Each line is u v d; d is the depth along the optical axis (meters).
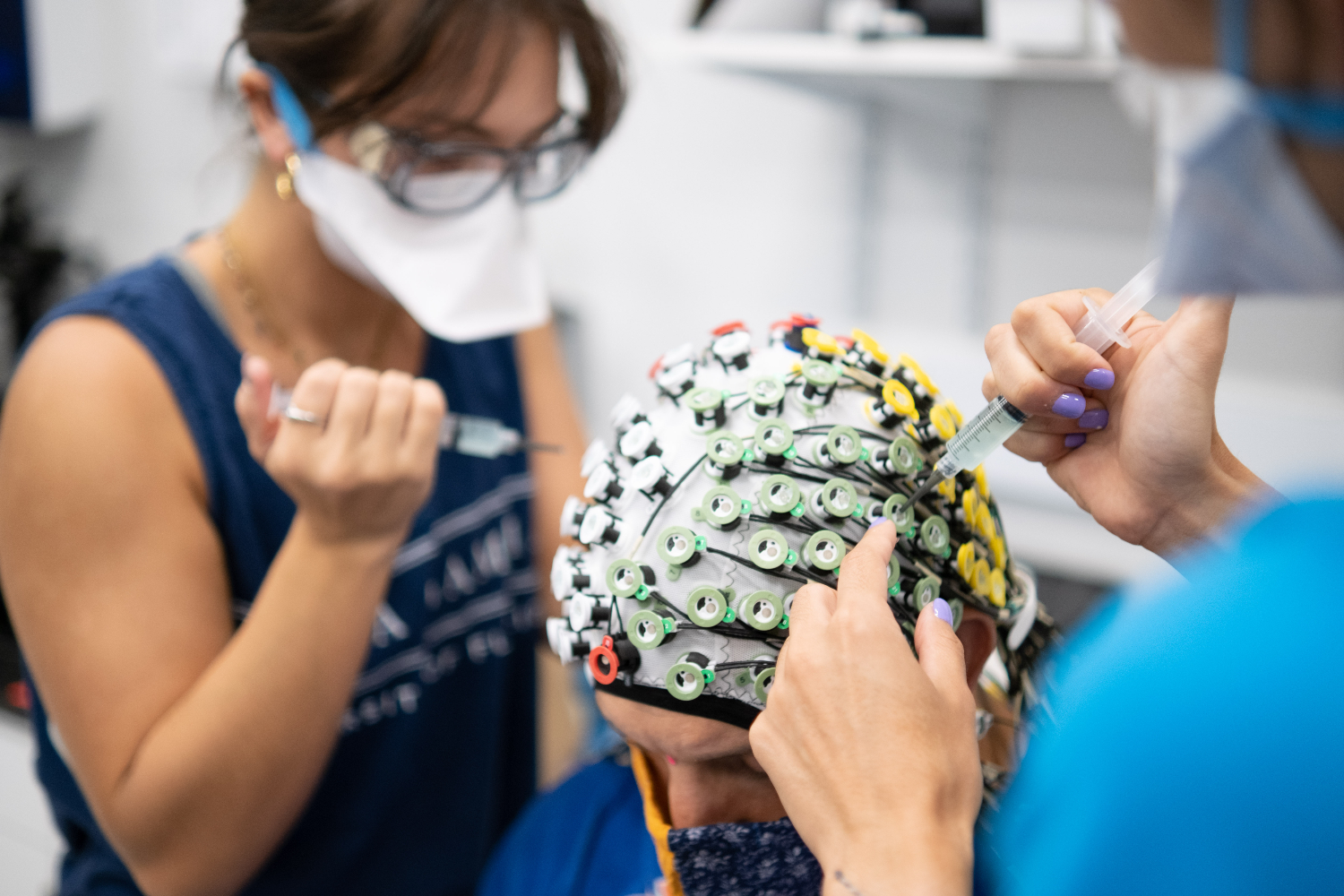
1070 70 1.21
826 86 1.51
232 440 0.86
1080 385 0.58
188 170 2.16
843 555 0.54
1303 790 0.32
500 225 0.93
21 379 0.81
